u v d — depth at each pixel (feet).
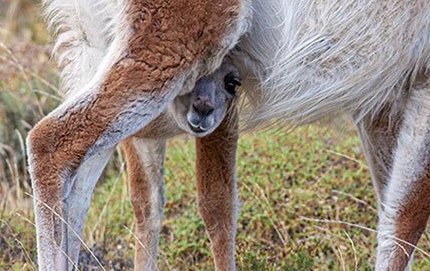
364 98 35.73
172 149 51.42
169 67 33.53
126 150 41.06
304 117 36.29
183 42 33.42
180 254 44.86
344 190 46.96
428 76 35.55
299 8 34.50
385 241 36.52
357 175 47.37
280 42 34.94
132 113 33.68
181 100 35.60
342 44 34.55
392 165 37.47
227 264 39.78
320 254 43.65
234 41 34.01
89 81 35.40
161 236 46.03
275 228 45.16
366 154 39.27
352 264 42.60
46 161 33.96
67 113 33.81
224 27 33.60
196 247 45.03
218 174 39.40
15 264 42.01
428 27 34.50
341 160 48.39
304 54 34.78
